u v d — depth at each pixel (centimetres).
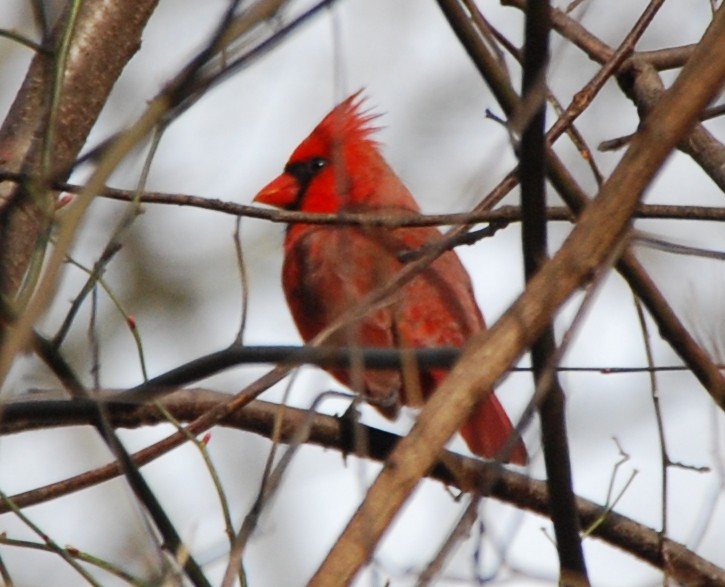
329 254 921
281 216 611
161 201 604
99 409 559
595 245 453
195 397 717
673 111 455
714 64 453
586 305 458
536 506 707
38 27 567
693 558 716
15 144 707
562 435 499
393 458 434
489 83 490
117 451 555
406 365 518
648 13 675
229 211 607
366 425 779
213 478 551
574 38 762
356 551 423
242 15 421
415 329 873
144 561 552
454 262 954
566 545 513
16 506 577
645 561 721
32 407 581
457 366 446
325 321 909
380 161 1001
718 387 570
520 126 455
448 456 609
